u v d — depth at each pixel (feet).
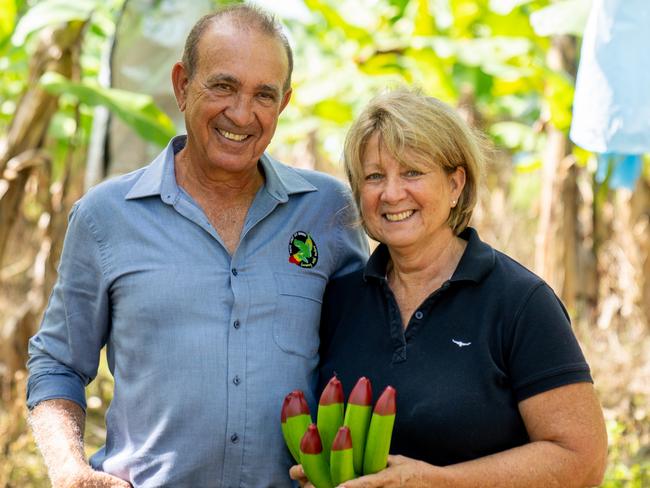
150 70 16.28
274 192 8.91
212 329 8.40
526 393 7.86
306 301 8.82
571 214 19.57
